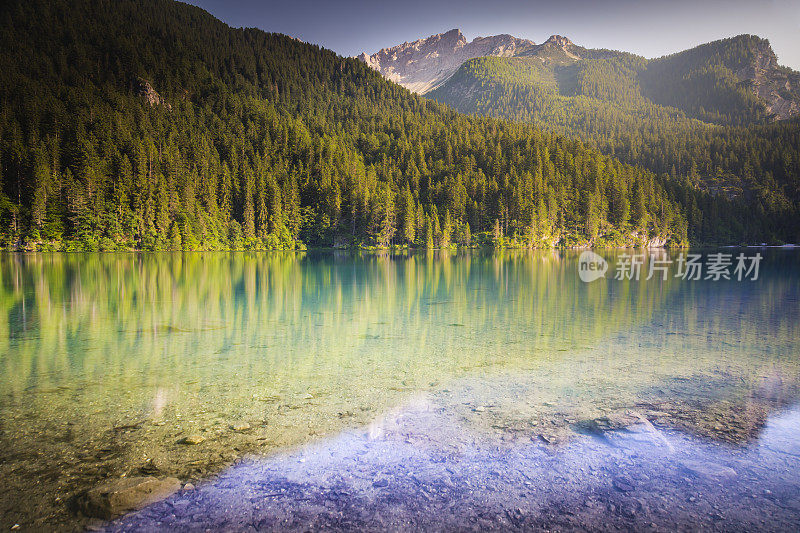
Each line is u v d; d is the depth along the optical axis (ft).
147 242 334.85
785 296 84.48
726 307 70.54
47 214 306.55
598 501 16.94
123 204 333.21
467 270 168.45
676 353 41.04
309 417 25.27
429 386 31.22
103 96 514.68
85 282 112.47
